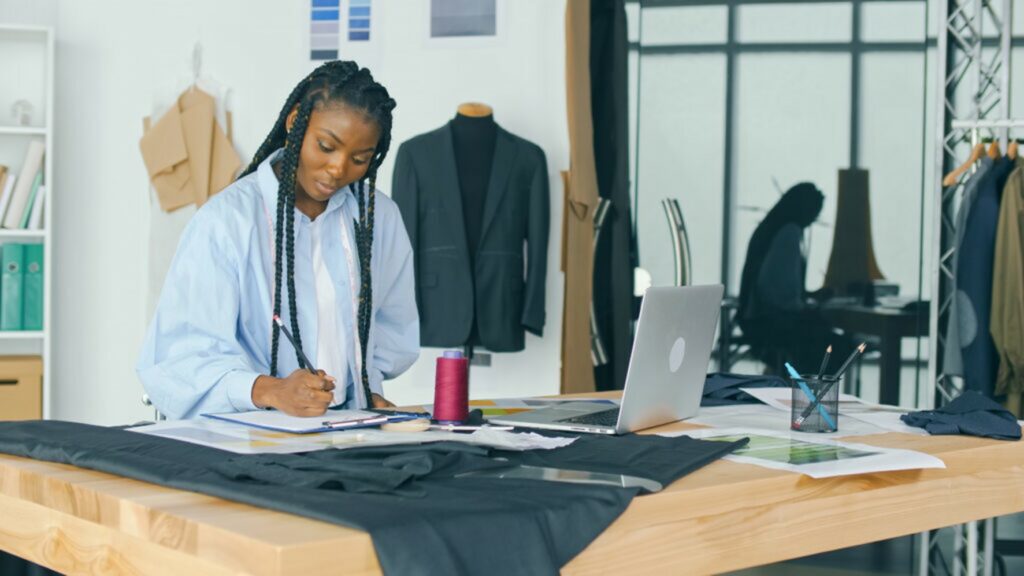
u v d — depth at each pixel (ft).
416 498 3.79
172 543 3.56
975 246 12.17
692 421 6.57
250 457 4.32
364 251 7.13
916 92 14.62
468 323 14.23
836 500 4.95
